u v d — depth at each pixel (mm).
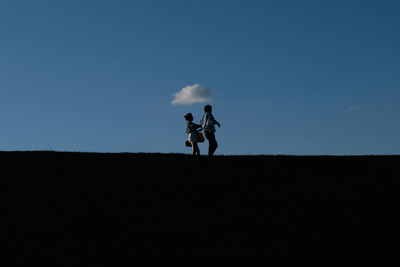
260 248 13859
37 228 14695
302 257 13375
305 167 20969
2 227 14633
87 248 13555
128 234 14562
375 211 16375
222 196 17516
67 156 22953
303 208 16609
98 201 16828
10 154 23266
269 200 17250
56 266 12445
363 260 13320
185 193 17688
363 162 21969
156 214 15945
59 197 17078
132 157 22875
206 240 14320
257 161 22047
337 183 18859
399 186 18516
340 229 15125
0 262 12508
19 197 17031
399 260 13336
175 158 22734
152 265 12672
